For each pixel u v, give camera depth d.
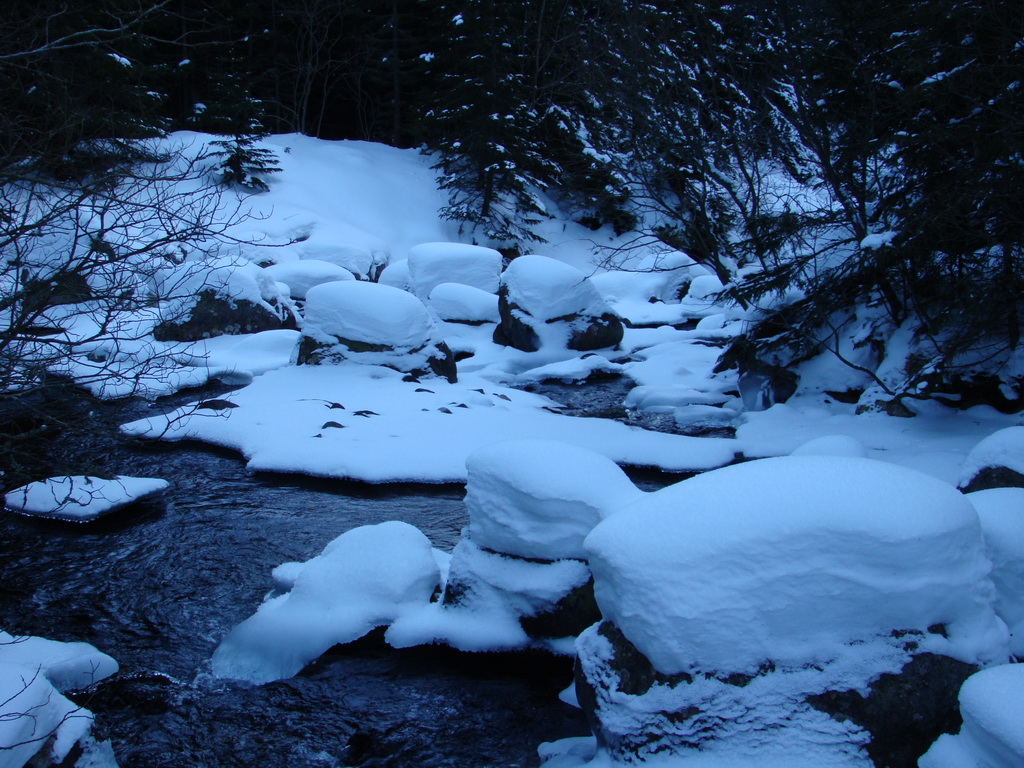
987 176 9.05
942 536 3.21
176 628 5.43
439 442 9.48
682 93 13.28
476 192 30.98
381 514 7.65
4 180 4.48
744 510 3.26
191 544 6.87
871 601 3.14
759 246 12.32
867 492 3.29
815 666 3.10
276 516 7.56
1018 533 3.83
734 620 3.11
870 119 10.91
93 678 4.69
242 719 4.36
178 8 31.03
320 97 43.12
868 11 11.22
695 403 12.43
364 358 12.48
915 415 9.80
